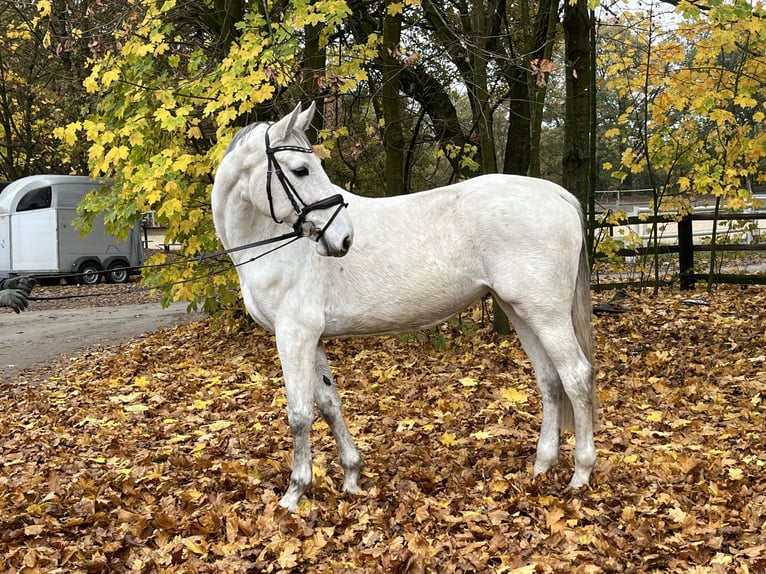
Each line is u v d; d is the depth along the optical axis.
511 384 6.60
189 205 7.84
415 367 7.55
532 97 9.78
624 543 3.36
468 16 9.27
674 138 9.89
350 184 10.60
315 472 4.48
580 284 4.10
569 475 4.18
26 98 23.16
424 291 3.93
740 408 5.43
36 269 21.64
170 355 9.55
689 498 3.83
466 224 3.89
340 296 4.00
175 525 3.85
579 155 8.99
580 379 3.90
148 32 7.40
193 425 6.12
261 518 3.82
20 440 6.04
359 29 10.09
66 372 9.28
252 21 6.91
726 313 9.02
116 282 22.28
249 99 7.33
